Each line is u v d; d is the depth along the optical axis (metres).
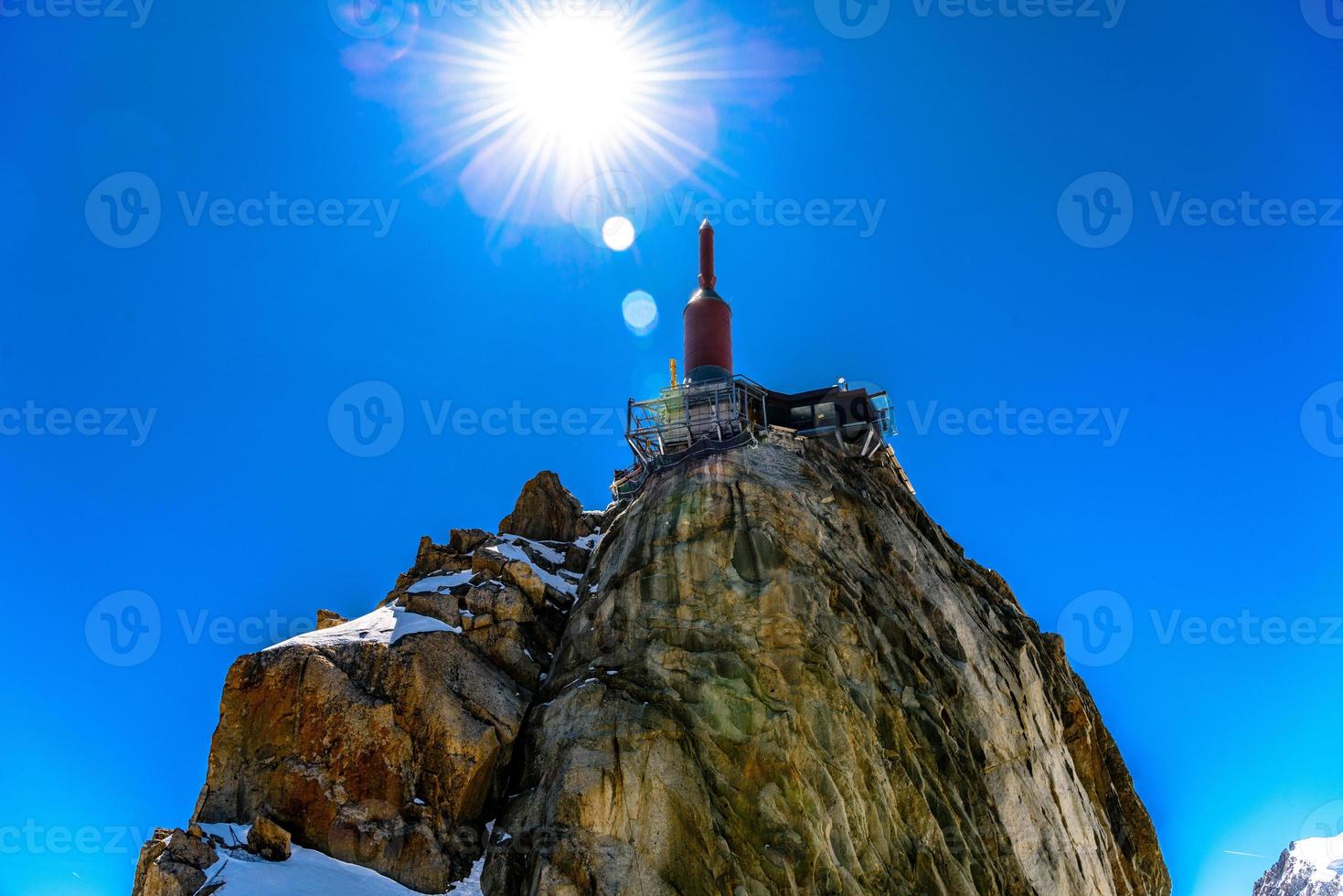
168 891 28.78
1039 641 54.41
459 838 33.41
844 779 33.75
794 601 37.75
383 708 35.25
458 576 44.31
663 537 41.00
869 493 47.56
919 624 41.84
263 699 35.78
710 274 51.62
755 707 34.81
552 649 42.19
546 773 34.50
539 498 54.16
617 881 30.34
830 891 31.23
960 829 34.75
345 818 32.94
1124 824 50.06
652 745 33.53
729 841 31.78
